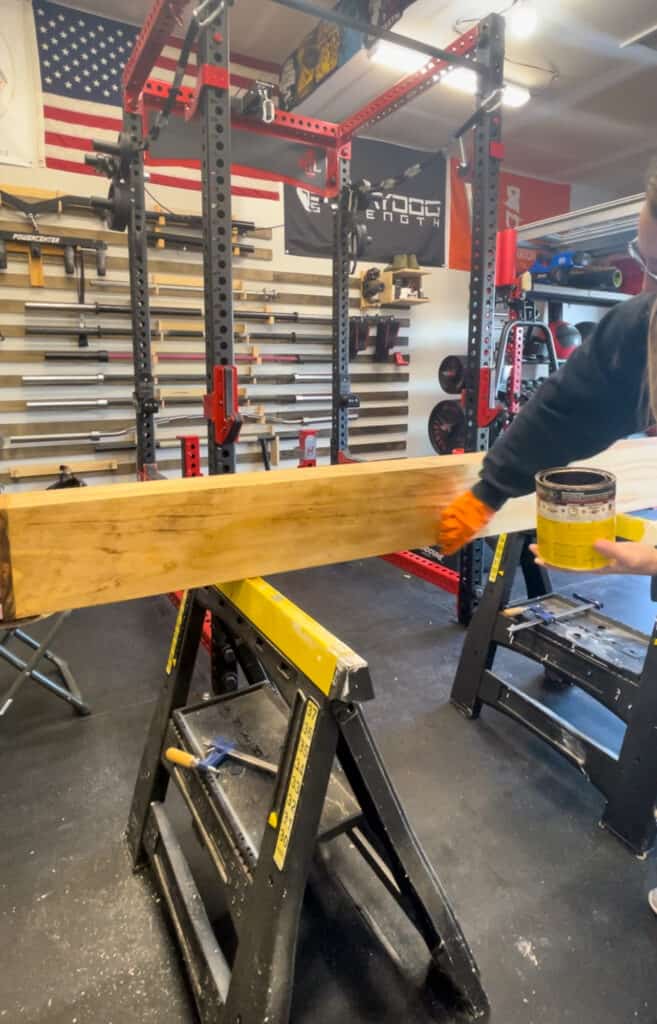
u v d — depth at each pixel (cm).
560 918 137
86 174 373
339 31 357
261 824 111
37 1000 118
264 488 102
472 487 124
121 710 220
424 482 121
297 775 91
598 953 129
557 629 193
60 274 370
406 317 516
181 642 140
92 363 388
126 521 90
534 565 231
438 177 524
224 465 214
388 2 320
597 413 102
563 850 156
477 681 211
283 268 451
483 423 267
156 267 396
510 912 138
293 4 204
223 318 203
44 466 384
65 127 365
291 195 446
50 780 181
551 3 337
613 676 167
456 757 193
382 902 140
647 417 99
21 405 372
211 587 124
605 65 402
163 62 385
